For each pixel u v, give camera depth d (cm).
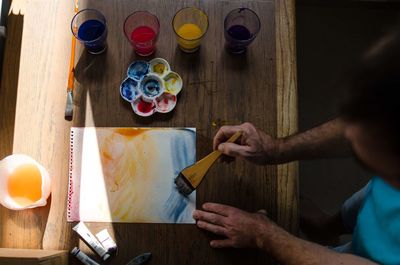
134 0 91
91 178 84
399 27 38
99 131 85
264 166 85
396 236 71
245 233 79
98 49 88
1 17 88
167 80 87
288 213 84
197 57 89
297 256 75
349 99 40
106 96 87
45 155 85
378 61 38
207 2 91
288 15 91
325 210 137
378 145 40
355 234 84
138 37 86
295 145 80
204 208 83
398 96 37
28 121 86
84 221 83
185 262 82
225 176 85
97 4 90
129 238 82
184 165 85
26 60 88
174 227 83
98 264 80
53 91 88
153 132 86
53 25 90
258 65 89
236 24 89
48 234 82
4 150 85
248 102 88
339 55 138
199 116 87
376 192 76
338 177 138
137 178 84
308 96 138
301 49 139
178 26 88
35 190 82
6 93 87
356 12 137
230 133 80
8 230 83
